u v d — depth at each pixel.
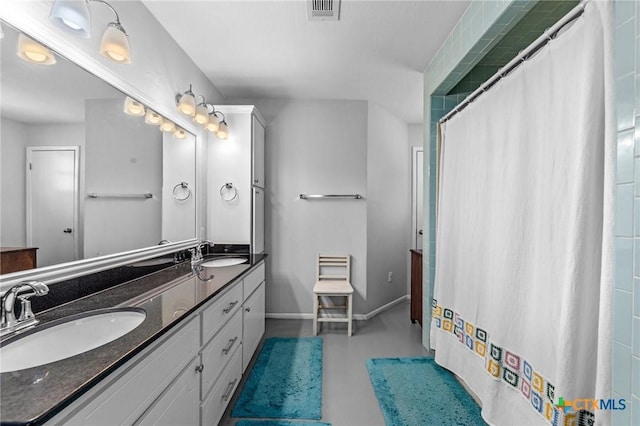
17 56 1.12
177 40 2.34
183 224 2.47
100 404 0.81
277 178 3.61
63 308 1.28
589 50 1.07
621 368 0.86
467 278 1.99
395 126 4.14
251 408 1.91
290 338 3.01
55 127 1.29
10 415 0.60
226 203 2.96
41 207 1.23
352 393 2.11
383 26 2.17
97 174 1.54
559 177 1.26
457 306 2.14
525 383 1.43
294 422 1.80
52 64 1.27
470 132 2.01
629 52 0.85
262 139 3.42
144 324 1.10
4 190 1.10
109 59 1.58
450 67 2.25
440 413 1.88
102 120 1.57
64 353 1.05
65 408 0.70
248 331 2.35
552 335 1.27
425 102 2.84
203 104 2.49
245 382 2.21
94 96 1.51
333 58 2.63
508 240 1.53
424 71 2.86
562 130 1.25
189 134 2.59
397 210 4.21
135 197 1.86
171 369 1.18
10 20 1.07
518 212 1.49
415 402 1.99
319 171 3.60
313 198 3.60
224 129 2.84
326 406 1.97
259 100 3.59
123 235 1.75
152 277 1.90
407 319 3.63
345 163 3.60
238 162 2.96
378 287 3.86
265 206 3.62
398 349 2.80
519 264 1.49
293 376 2.29
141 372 0.99
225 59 2.63
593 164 1.09
